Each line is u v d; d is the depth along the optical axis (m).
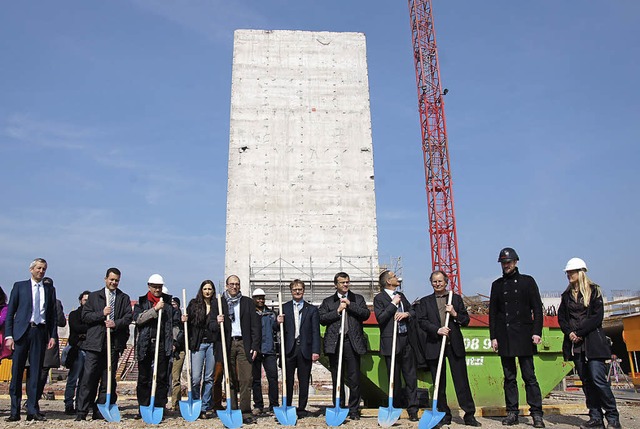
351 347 9.38
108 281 9.42
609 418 8.20
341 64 34.16
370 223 31.91
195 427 8.48
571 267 8.53
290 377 10.02
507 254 8.82
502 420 9.02
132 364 27.02
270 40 34.19
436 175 53.84
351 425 8.61
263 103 33.09
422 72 56.22
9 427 8.24
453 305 8.89
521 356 8.60
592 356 8.20
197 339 9.91
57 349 10.85
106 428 8.30
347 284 9.66
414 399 9.15
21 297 9.03
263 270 30.80
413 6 57.94
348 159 32.66
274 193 31.88
